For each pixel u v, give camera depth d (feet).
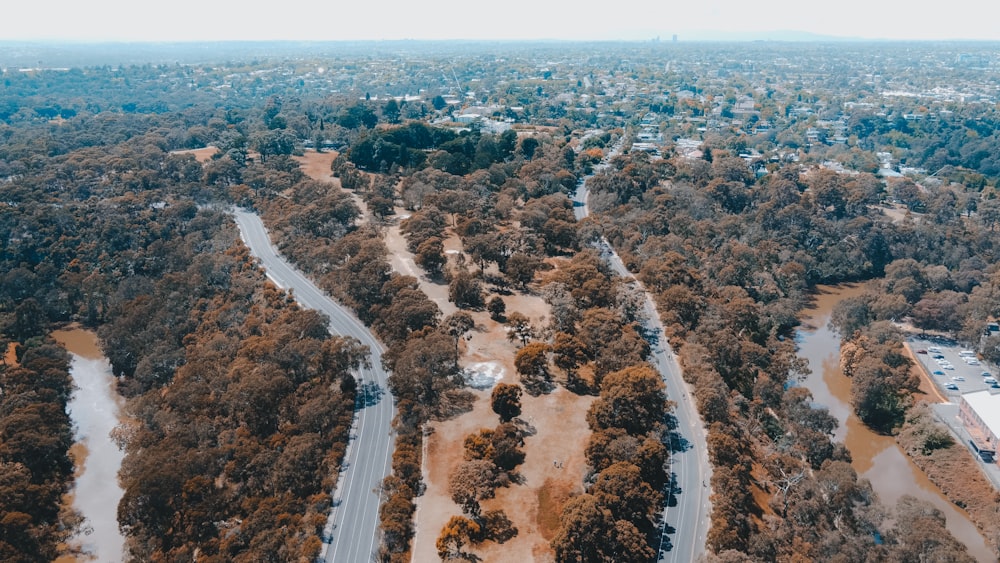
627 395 473.67
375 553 390.83
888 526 434.71
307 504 427.33
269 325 636.89
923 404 579.89
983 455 509.76
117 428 552.82
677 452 477.77
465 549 386.93
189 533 412.57
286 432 485.56
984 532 463.01
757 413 539.29
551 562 380.58
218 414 522.88
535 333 610.65
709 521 414.41
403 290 633.61
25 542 421.59
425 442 481.46
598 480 412.36
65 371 633.61
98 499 508.12
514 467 453.99
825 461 476.54
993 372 648.79
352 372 583.17
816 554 395.55
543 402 526.57
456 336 586.86
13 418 515.09
